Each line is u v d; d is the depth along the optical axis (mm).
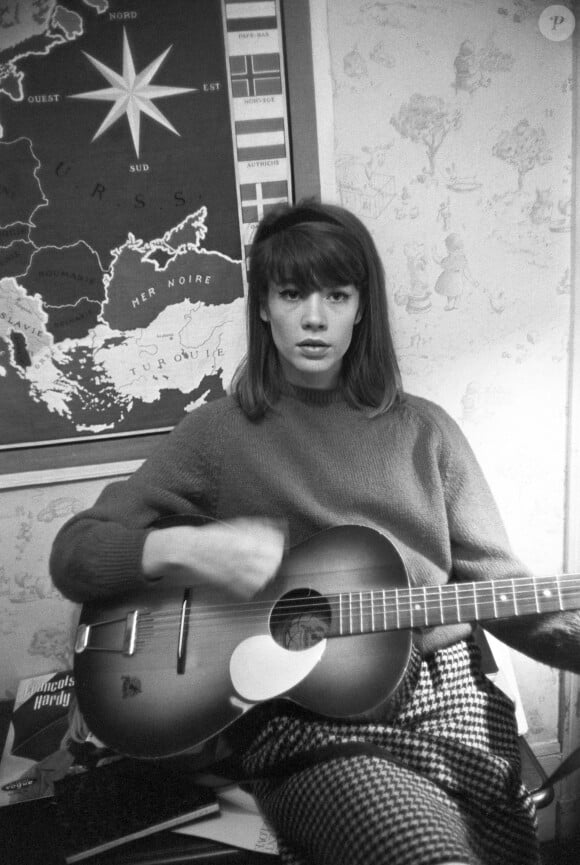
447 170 1469
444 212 1488
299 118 1400
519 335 1572
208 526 1221
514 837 1055
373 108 1423
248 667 1110
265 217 1264
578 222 1504
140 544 1208
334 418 1268
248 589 1175
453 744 1054
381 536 1161
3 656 1580
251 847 1104
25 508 1510
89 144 1370
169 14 1342
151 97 1367
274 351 1276
